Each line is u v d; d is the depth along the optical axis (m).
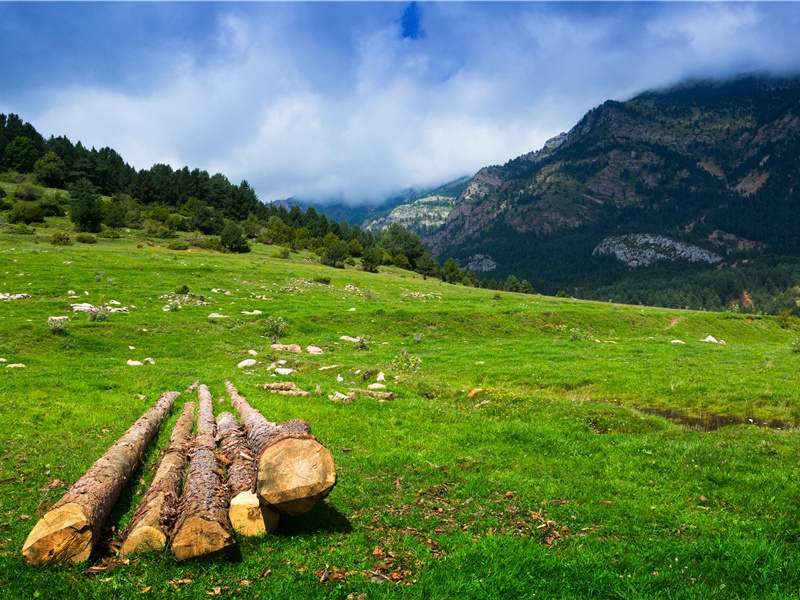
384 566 6.93
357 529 8.16
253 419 11.62
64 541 6.31
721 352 32.16
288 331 38.16
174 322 34.78
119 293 44.25
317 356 29.28
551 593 6.23
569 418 15.91
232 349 30.62
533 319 51.19
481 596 6.07
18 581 5.93
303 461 7.43
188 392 18.98
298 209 169.62
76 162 146.62
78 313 35.72
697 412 18.45
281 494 7.27
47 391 17.09
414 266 143.12
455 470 11.20
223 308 42.03
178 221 120.69
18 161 148.88
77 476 9.70
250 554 7.00
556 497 9.73
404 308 48.06
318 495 7.40
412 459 11.77
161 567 6.45
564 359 29.64
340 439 13.20
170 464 9.00
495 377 24.84
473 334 44.69
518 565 6.77
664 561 7.15
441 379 24.45
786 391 19.27
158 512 7.05
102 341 29.22
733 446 12.84
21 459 10.53
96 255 65.06
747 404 18.55
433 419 15.62
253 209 166.50
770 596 6.22
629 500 9.60
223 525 6.75
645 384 21.98
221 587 6.13
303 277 68.75
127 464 9.10
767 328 70.56
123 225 110.38
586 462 12.01
